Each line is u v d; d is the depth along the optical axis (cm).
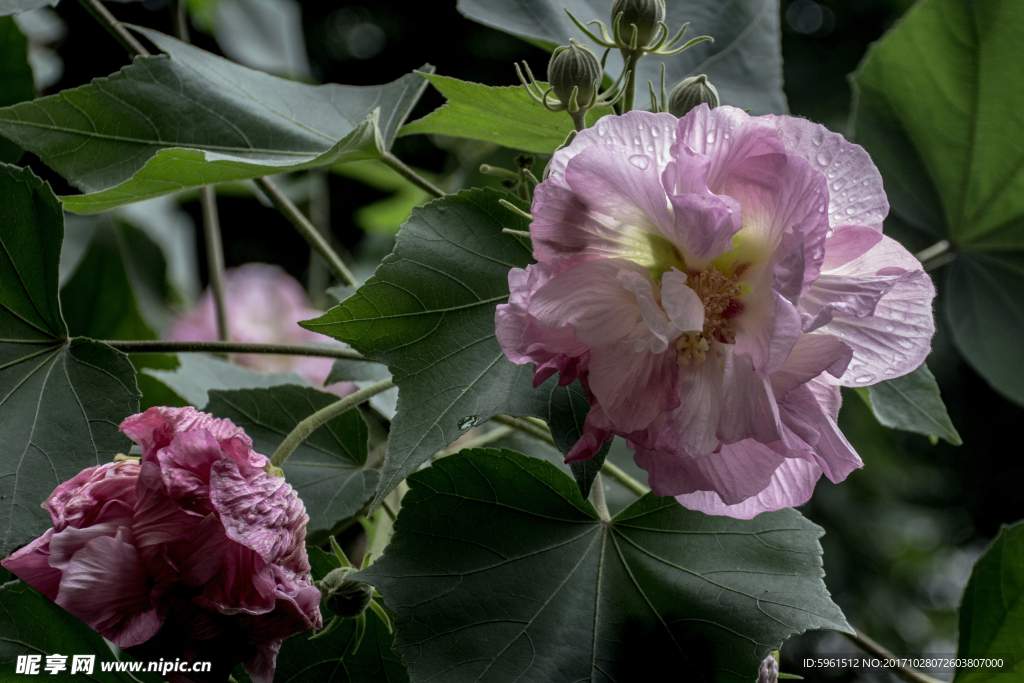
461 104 76
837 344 66
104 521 66
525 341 66
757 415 66
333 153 73
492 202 71
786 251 65
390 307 69
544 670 70
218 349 75
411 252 70
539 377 66
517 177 75
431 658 70
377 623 73
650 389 66
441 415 69
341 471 77
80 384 71
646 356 66
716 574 71
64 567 66
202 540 66
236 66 80
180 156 72
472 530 71
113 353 72
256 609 66
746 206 67
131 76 77
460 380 69
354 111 80
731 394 66
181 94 77
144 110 77
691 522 72
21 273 71
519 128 77
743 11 84
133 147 77
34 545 67
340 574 71
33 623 69
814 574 71
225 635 67
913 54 86
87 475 67
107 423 71
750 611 71
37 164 85
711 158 66
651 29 72
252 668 67
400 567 70
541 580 71
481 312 70
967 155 87
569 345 66
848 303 66
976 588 77
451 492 71
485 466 71
